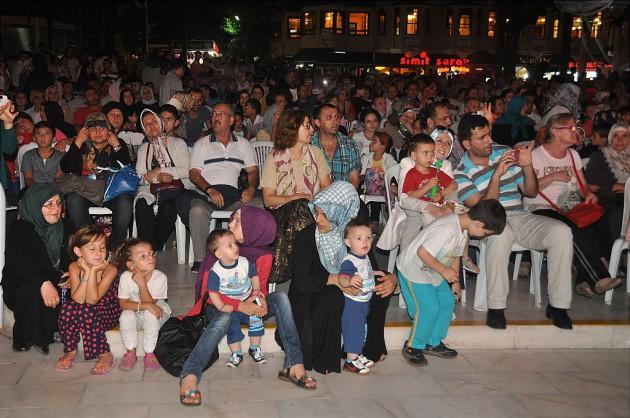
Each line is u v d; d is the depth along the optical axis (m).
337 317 4.74
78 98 11.73
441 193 5.54
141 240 4.79
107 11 33.59
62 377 4.72
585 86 20.67
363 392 4.61
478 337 5.39
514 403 4.50
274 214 5.11
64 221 5.45
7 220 6.87
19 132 7.85
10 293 5.07
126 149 6.80
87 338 4.77
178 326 4.75
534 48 46.41
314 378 4.82
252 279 4.77
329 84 18.83
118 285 4.91
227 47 50.03
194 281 6.28
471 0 47.19
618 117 10.41
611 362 5.23
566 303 5.44
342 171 6.58
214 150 6.91
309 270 4.92
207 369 4.84
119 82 13.09
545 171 6.21
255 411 4.31
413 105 13.12
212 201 6.66
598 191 6.48
